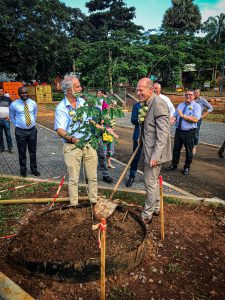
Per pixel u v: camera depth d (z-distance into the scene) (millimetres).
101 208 3504
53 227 3602
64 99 4016
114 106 3408
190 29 23844
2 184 5586
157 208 4273
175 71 24234
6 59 35969
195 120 6152
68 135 3830
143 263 3260
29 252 3125
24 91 5699
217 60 23266
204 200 4797
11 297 2584
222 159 8141
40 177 6004
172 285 2959
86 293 2811
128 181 5477
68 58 36469
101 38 42719
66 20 37531
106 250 3158
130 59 23219
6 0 32562
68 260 2957
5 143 10219
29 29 33531
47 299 2730
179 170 6984
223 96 32219
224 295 2861
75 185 4273
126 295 2795
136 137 5270
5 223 4047
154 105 3803
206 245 3652
